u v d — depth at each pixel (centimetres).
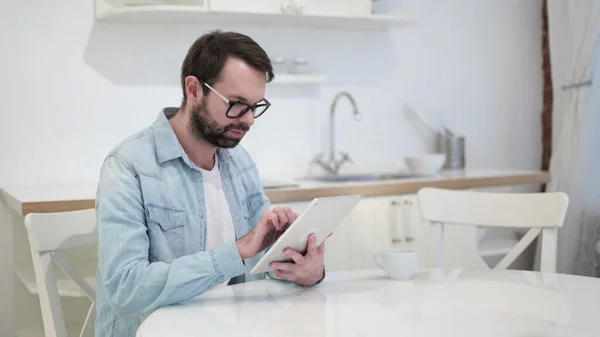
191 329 141
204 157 194
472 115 403
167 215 184
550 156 418
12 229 306
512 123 415
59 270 296
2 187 307
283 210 173
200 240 190
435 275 189
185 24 333
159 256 182
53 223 193
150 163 183
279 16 319
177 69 333
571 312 152
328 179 350
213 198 197
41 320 314
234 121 180
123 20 320
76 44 316
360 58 371
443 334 137
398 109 382
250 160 213
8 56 306
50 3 310
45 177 314
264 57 181
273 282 183
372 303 160
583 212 346
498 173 355
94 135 321
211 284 164
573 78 357
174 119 192
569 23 363
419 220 319
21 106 309
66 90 315
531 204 224
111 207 172
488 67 406
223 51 177
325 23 346
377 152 378
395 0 375
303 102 358
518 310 154
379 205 310
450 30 393
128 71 325
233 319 148
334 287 177
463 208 233
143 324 145
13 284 308
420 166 345
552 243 219
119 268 165
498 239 384
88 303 301
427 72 389
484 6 402
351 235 304
